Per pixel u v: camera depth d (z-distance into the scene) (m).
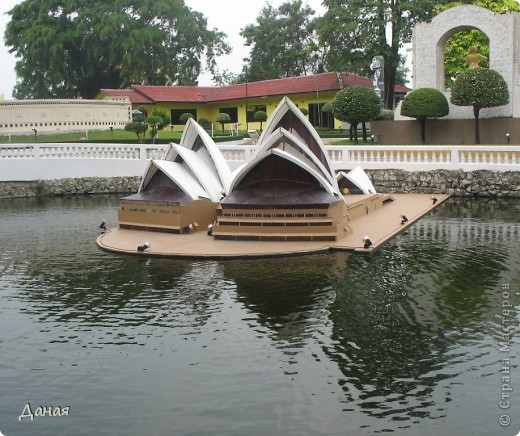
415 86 33.34
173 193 18.00
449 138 31.44
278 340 9.36
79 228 19.39
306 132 17.61
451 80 48.34
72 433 7.00
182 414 7.29
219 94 56.69
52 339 9.68
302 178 16.55
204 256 14.33
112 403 7.61
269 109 53.41
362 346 9.09
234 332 9.70
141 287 12.21
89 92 66.62
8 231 19.05
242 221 16.14
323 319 10.20
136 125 35.16
